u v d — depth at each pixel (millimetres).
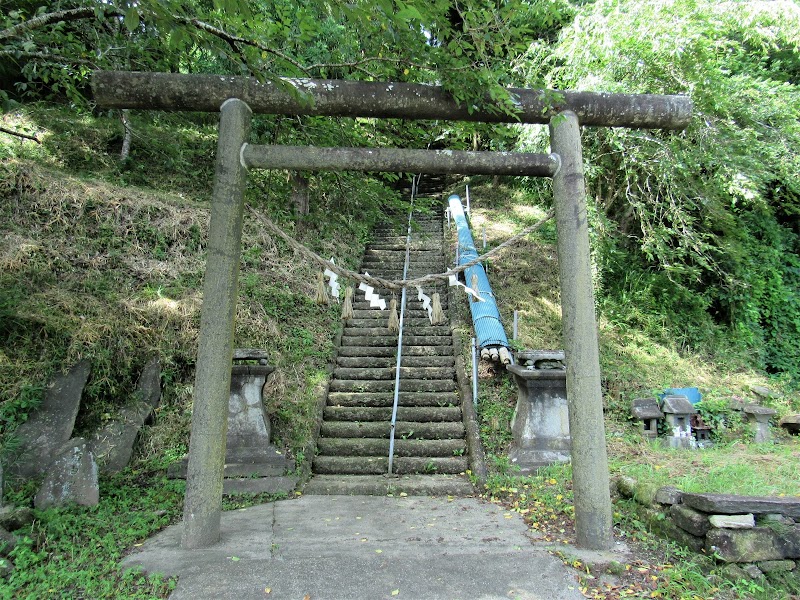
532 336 7422
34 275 5938
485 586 2900
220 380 3529
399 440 5574
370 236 10422
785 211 9266
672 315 8398
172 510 4141
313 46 5562
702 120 7230
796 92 7879
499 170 3861
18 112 8586
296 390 6094
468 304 8016
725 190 7699
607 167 8281
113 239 6859
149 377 5586
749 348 8391
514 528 3848
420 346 7188
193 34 2953
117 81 3604
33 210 6656
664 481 4020
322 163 3764
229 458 5016
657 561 3238
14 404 4746
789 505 3184
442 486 4832
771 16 6961
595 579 2998
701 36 6812
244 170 3742
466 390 6238
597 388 3615
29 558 3055
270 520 4000
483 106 3809
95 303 5875
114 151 8984
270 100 3732
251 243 8086
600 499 3471
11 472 4305
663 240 7906
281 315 7133
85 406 5168
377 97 3789
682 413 5992
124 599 2711
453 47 3441
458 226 9930
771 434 6309
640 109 3979
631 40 6723
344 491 4801
